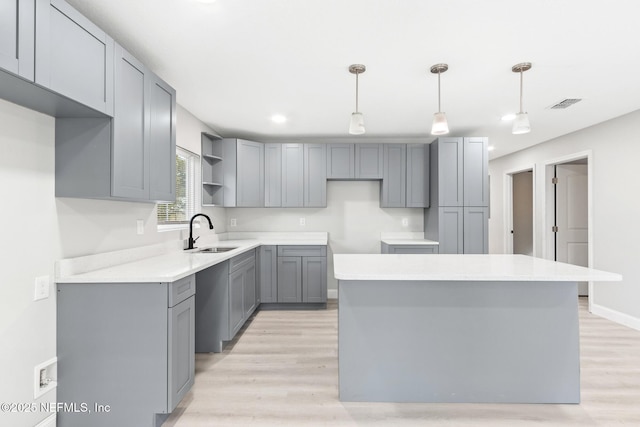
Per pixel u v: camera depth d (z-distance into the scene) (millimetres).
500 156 5602
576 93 2812
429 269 1943
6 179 1488
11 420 1512
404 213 4617
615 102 3029
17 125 1534
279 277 4008
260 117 3537
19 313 1548
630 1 1613
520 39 1965
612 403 1997
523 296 1999
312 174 4258
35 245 1628
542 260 2320
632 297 3320
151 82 2096
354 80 2568
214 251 3441
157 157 2172
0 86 1316
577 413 1904
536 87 2689
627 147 3359
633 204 3303
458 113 3359
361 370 2037
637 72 2408
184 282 1941
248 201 4082
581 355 2670
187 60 2240
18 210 1542
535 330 1999
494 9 1682
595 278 1697
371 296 2029
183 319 1927
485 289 2008
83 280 1746
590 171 3783
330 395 2111
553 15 1729
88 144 1732
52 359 1733
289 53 2143
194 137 3504
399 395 2035
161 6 1656
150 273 1845
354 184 4629
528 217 6062
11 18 1196
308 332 3260
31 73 1267
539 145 4676
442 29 1864
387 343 2033
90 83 1569
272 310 4059
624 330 3244
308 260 4020
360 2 1631
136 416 1754
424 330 2025
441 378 2027
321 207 4391
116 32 1893
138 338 1761
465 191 3963
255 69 2381
